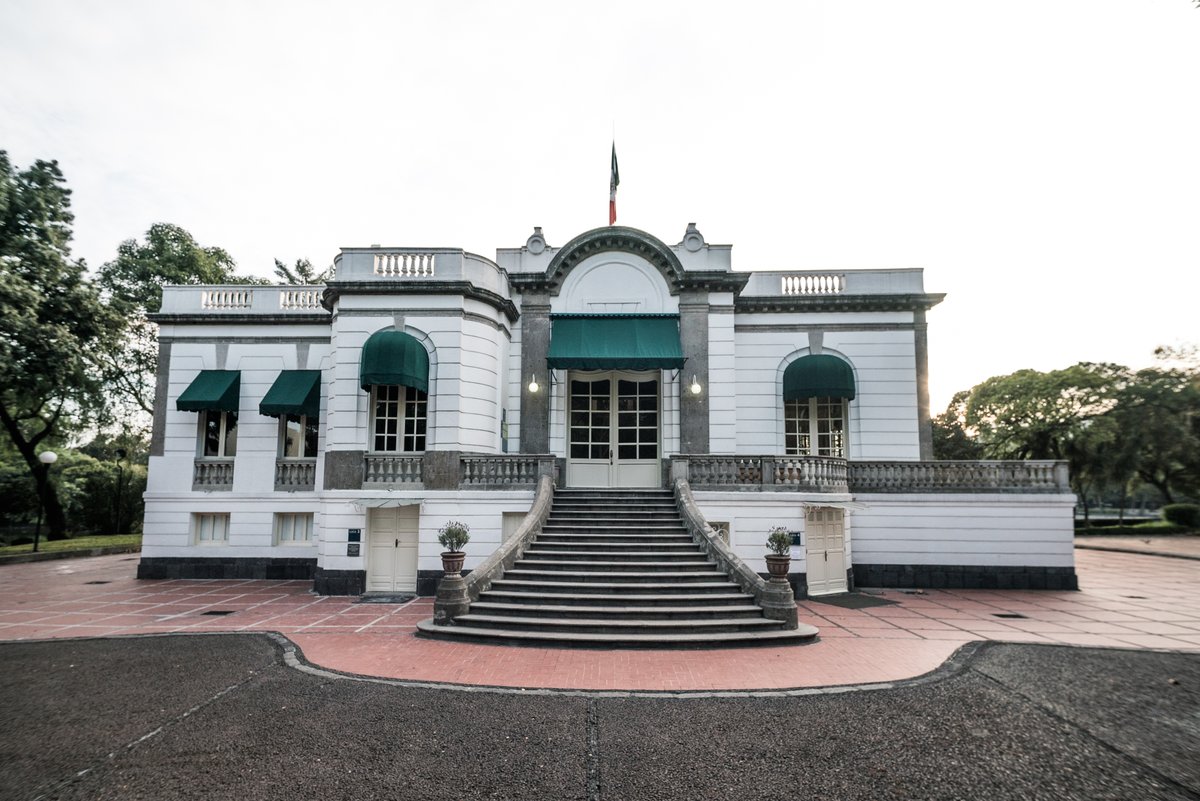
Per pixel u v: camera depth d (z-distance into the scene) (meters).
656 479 18.62
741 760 6.45
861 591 17.14
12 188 21.38
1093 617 13.63
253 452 19.53
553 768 6.23
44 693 8.35
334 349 17.02
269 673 9.27
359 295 16.86
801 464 16.36
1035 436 41.53
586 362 17.94
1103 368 41.22
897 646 10.96
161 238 30.84
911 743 6.88
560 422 18.64
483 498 16.16
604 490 16.89
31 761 6.30
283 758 6.39
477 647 10.80
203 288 20.47
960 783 5.98
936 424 51.00
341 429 16.42
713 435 18.22
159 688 8.55
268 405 18.55
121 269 30.42
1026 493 17.81
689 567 13.39
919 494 17.97
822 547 16.77
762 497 16.08
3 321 19.39
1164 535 39.22
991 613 14.06
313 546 19.22
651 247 18.75
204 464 19.56
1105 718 7.62
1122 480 41.47
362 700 8.15
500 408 17.92
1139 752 6.68
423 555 16.00
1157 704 8.07
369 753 6.54
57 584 18.11
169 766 6.20
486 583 12.60
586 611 11.61
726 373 18.48
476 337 17.11
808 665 9.79
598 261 19.11
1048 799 5.70
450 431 16.39
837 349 19.58
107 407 31.64
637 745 6.80
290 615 13.57
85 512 33.09
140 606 14.62
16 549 25.91
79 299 22.94
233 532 19.25
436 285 16.61
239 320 19.92
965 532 17.81
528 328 18.81
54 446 30.69
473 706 7.95
